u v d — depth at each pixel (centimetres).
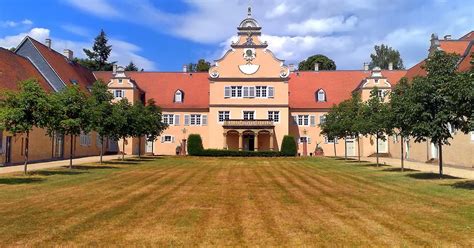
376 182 2350
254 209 1435
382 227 1155
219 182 2358
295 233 1085
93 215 1297
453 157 3931
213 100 6569
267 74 6550
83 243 975
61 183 2155
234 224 1187
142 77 7362
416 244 978
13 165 3534
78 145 5559
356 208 1464
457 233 1083
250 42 6588
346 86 7069
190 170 3256
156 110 5325
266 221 1231
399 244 978
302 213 1362
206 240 1012
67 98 2948
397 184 2228
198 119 6856
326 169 3434
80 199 1619
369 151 6362
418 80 2356
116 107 3978
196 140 5747
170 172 3017
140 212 1355
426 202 1594
